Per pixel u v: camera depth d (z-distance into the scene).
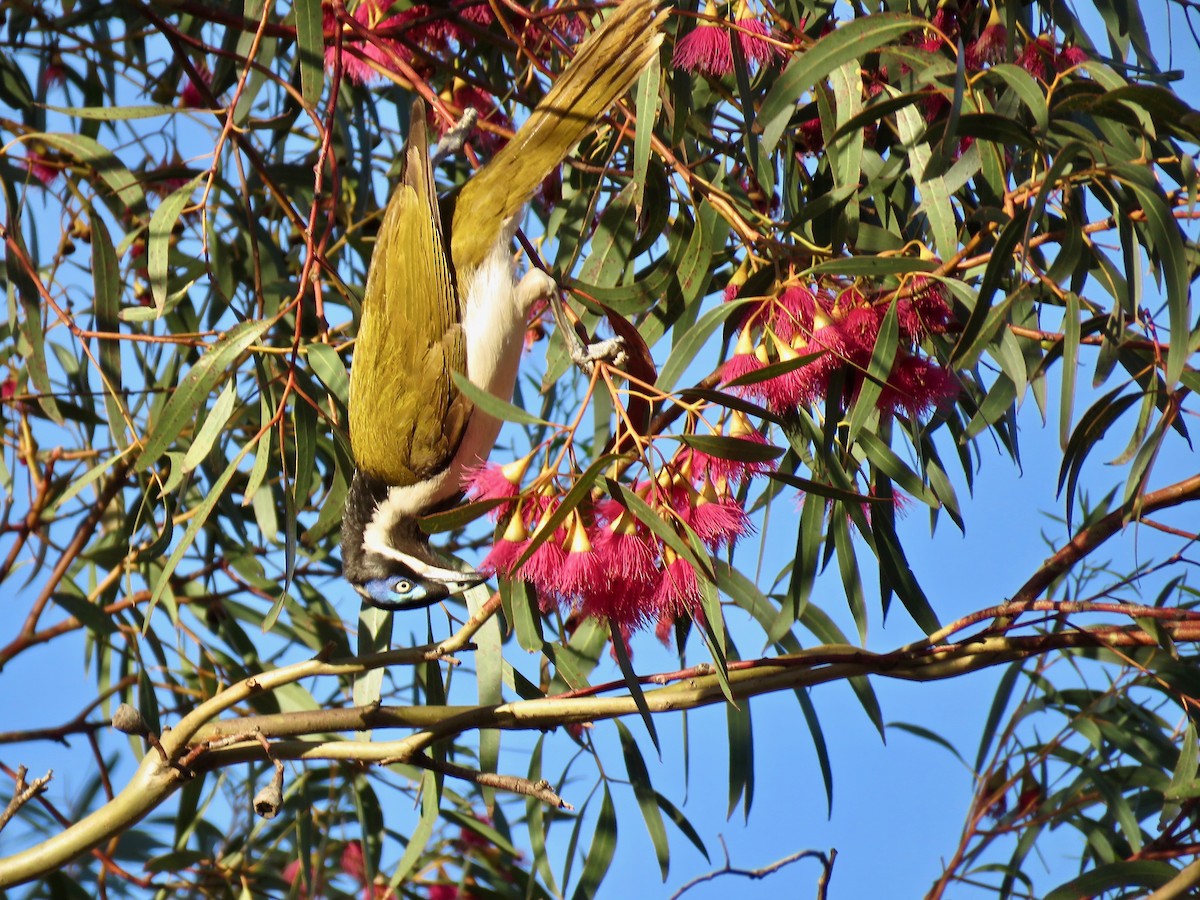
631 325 4.06
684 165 4.30
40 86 5.31
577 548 3.29
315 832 5.37
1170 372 3.46
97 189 5.51
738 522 3.36
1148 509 4.07
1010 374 3.75
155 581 5.42
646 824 4.48
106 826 3.64
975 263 3.78
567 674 4.41
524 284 4.24
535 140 4.30
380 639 4.41
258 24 4.52
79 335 4.26
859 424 3.54
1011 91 4.04
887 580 4.09
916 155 3.96
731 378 3.51
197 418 4.74
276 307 4.96
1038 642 3.78
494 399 3.05
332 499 4.57
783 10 4.51
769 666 3.75
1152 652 4.76
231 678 5.44
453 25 5.08
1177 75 4.47
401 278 4.29
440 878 5.31
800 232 4.19
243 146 4.54
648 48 4.11
